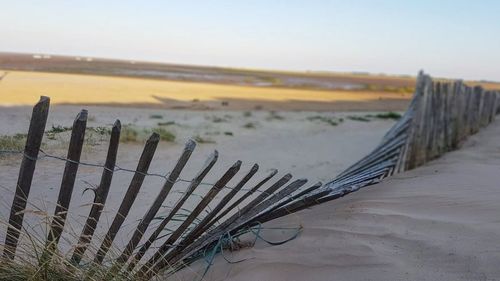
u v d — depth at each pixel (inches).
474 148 448.5
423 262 143.0
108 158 134.6
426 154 421.1
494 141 489.7
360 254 149.9
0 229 168.7
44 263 132.0
